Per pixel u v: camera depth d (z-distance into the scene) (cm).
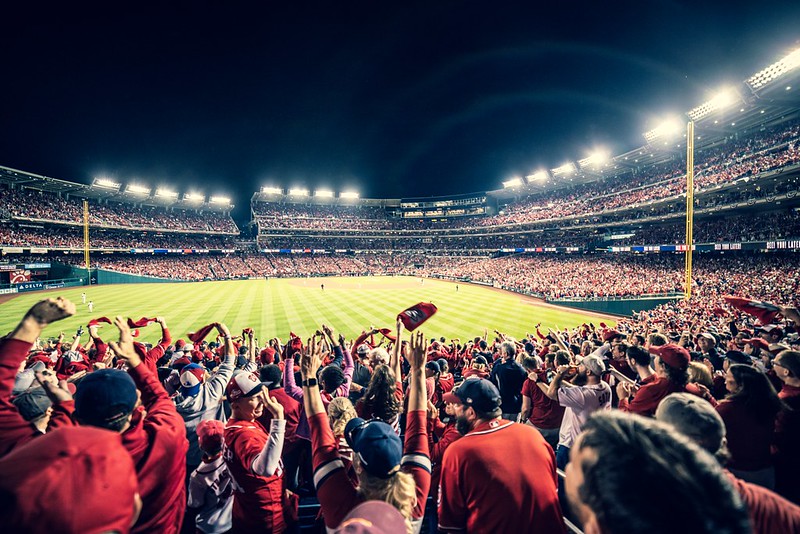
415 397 281
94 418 195
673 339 965
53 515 105
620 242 5225
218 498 330
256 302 3681
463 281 6250
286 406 441
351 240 9675
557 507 238
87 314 2939
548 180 7169
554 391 446
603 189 6316
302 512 402
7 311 3083
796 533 162
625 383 561
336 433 351
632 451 111
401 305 3509
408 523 185
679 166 5059
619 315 3103
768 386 318
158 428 229
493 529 225
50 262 5478
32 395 270
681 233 4472
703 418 216
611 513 103
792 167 3139
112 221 6681
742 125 4297
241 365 852
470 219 9394
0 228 5116
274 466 287
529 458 242
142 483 209
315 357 281
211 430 329
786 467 336
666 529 93
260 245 8850
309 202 10112
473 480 236
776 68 3278
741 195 3869
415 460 249
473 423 280
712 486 100
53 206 5994
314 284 5819
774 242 3231
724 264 3831
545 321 2777
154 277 6175
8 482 106
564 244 6400
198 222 8412
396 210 10506
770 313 437
